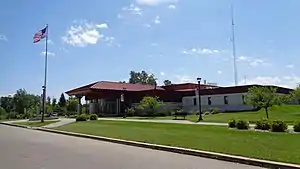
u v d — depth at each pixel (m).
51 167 10.13
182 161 11.12
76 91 63.16
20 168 9.99
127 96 63.59
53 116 63.97
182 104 62.66
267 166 9.84
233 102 53.62
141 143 16.23
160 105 55.66
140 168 9.86
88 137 22.03
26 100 94.31
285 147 12.48
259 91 36.22
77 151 14.26
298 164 9.42
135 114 56.38
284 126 19.34
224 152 12.02
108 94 61.84
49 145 17.00
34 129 33.56
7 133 27.19
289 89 56.50
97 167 10.09
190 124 27.00
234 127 22.27
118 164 10.62
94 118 42.44
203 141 15.32
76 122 38.72
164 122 31.20
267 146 12.89
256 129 20.80
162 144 15.34
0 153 13.61
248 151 11.88
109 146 16.39
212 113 47.66
